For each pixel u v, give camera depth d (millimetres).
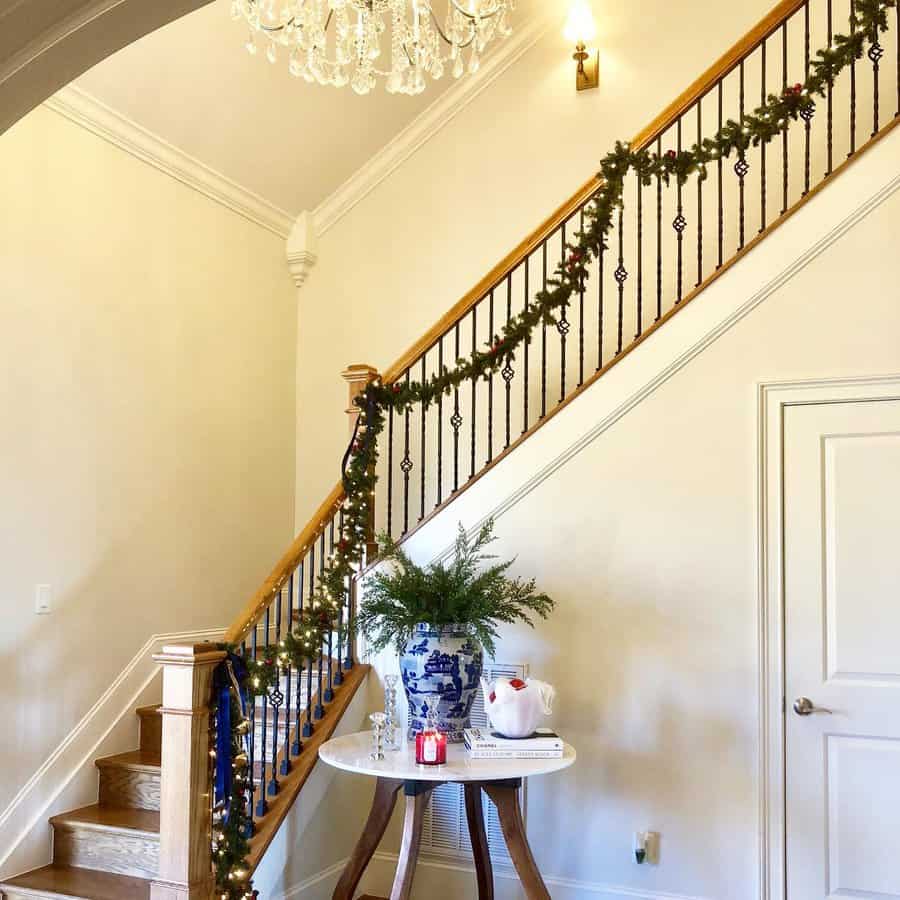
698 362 3672
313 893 3756
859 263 3494
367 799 4172
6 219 3822
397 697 4090
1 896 3570
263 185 5348
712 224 4898
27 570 3844
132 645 4379
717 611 3566
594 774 3674
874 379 3426
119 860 3707
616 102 5211
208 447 4973
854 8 3525
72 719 4023
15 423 3822
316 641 3725
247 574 5242
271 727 4066
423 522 4031
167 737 3133
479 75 5516
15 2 1688
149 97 4387
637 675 3648
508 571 3859
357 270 5723
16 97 1916
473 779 2906
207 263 5020
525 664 3809
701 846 3500
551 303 3836
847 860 3352
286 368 5695
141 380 4516
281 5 4250
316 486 5684
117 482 4340
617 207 3893
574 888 3652
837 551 3469
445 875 3936
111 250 4359
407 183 5652
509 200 5395
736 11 5027
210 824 3150
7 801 3689
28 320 3902
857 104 4656
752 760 3467
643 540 3691
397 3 3396
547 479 3854
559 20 5391
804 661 3465
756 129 3592
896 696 3352
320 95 5055
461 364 4004
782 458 3551
